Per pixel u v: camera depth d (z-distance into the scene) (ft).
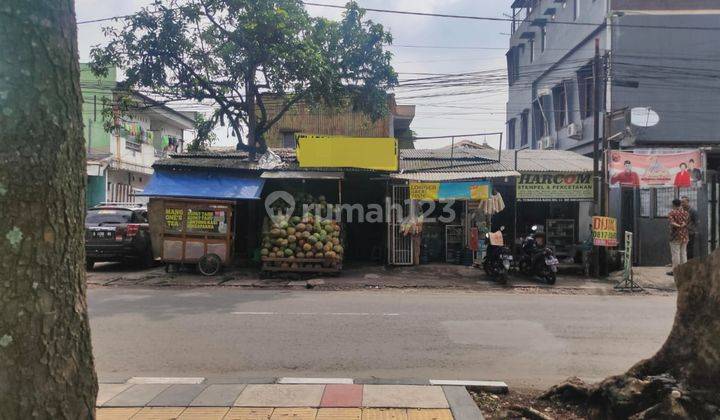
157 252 43.88
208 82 49.49
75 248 6.82
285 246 42.47
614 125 55.42
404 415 13.87
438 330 24.75
